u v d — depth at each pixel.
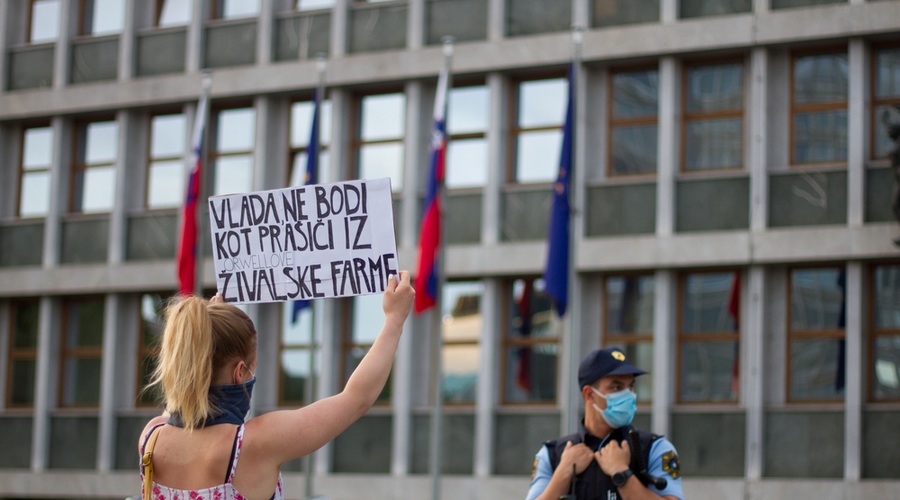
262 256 5.57
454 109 31.31
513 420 29.78
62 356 35.22
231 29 33.53
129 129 34.69
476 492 29.64
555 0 30.19
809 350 27.94
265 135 32.88
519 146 30.61
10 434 35.16
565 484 7.91
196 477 4.77
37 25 36.41
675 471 7.94
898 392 27.27
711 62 29.17
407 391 30.81
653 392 28.75
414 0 31.41
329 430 4.83
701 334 28.70
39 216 35.81
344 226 5.45
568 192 25.39
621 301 29.45
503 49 30.30
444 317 31.05
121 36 34.94
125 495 33.47
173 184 34.47
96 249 34.78
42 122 36.06
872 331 27.58
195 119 33.94
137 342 34.41
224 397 4.88
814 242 27.53
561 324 29.84
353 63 31.75
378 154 31.97
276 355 32.62
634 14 29.47
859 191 27.44
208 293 33.78
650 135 29.47
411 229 31.22
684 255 28.44
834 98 28.25
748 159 28.53
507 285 30.48
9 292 35.25
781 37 28.03
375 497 30.59
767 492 27.28
